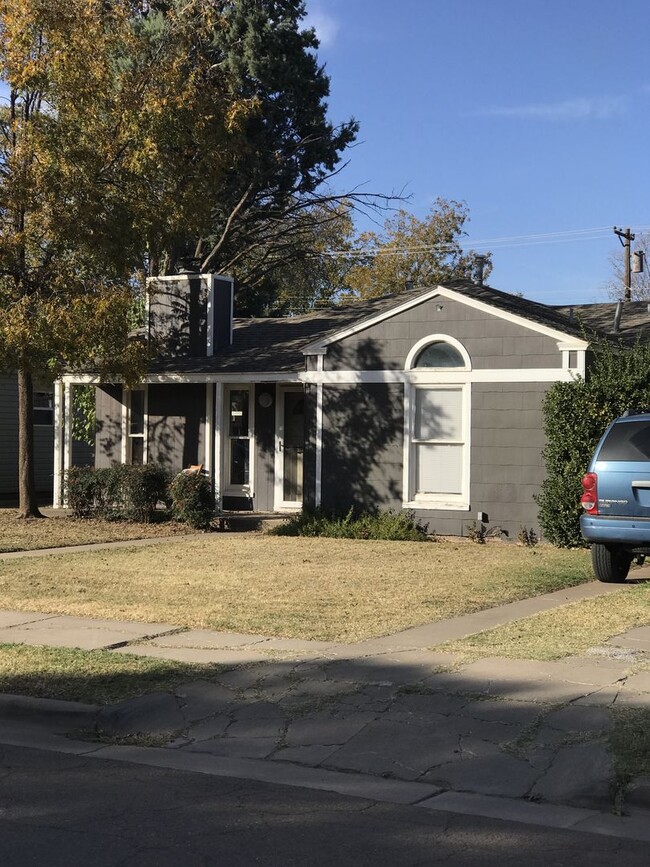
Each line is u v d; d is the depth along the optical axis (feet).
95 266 59.41
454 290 55.36
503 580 39.78
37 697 24.04
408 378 56.70
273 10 94.84
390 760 20.34
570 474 49.96
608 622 30.60
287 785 19.29
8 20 54.80
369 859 15.55
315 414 59.47
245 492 68.39
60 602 35.29
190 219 60.54
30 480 63.46
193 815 17.44
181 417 69.51
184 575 41.55
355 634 29.99
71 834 16.42
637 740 19.88
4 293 57.00
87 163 56.29
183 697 24.02
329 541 53.93
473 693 23.35
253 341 71.15
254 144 91.61
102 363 60.23
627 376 49.19
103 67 56.65
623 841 16.53
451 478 55.93
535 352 53.36
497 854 15.85
